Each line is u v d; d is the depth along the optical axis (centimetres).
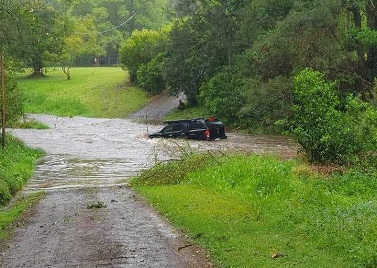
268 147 2608
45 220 1061
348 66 3406
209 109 4647
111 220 1026
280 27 3391
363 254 683
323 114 1606
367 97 2955
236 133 3697
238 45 4706
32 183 1839
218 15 4825
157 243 829
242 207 1096
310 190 1190
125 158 2469
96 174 2017
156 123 4653
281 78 3481
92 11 11112
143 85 6462
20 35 1354
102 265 713
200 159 1728
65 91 7094
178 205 1146
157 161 1967
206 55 4994
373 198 1183
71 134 3756
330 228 838
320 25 3281
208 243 812
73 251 793
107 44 11156
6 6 1298
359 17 3534
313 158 1648
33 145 3081
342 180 1370
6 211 1228
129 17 12144
